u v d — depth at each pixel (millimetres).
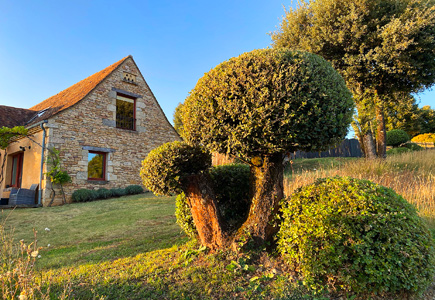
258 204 3361
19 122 12352
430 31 9039
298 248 2844
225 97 3027
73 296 2521
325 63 3213
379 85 10648
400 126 24656
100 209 7957
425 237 2646
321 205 2803
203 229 3537
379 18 9867
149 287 2727
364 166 8336
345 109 3064
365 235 2570
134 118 12602
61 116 9930
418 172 7984
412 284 2455
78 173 10195
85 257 3838
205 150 3426
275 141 2838
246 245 3230
